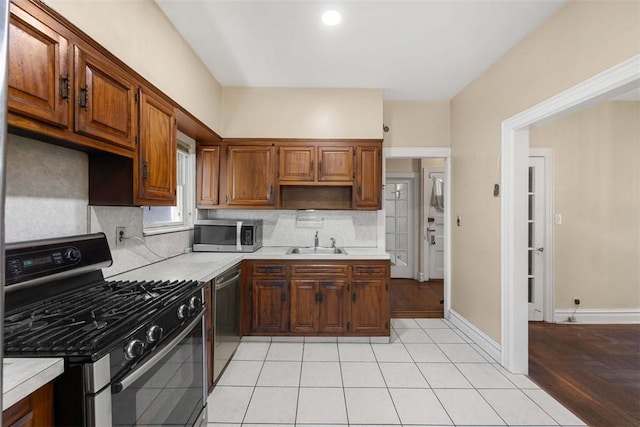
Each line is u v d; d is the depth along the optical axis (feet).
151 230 7.77
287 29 7.13
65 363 2.73
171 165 6.48
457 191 11.00
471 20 6.77
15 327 3.26
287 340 9.54
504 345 7.99
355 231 11.51
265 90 10.46
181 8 6.32
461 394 6.80
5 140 1.65
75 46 3.85
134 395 3.42
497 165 8.44
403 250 18.04
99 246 5.19
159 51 6.26
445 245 11.76
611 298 11.27
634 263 11.22
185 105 7.52
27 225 4.18
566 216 11.32
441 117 11.69
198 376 5.21
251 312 9.45
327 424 5.83
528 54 7.25
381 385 7.13
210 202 10.23
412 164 17.80
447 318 11.59
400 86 10.39
